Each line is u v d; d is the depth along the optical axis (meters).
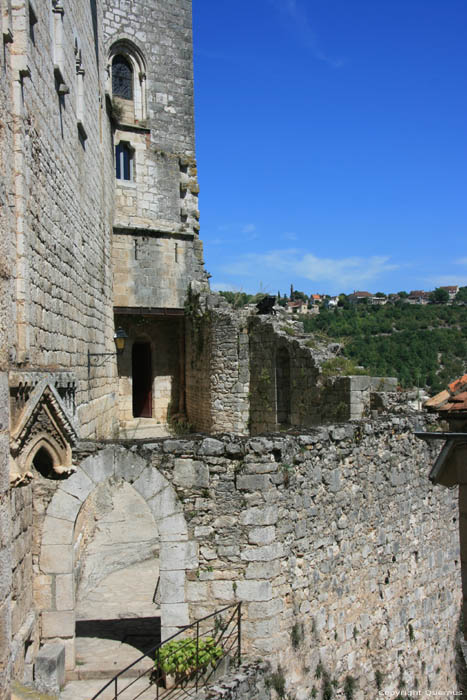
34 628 8.02
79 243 13.70
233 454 8.54
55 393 7.66
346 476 9.92
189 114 26.03
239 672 7.94
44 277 9.64
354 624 9.84
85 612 10.50
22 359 7.83
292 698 8.54
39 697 6.52
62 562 8.38
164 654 8.02
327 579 9.38
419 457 11.60
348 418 15.04
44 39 9.80
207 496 8.52
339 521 9.70
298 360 18.39
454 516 12.41
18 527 7.54
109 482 16.81
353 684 9.56
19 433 6.78
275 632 8.45
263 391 20.66
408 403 14.71
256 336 21.23
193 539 8.47
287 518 8.80
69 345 12.10
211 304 23.27
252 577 8.42
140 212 24.78
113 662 8.49
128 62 25.14
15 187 7.90
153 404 26.09
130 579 12.14
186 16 26.14
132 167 24.80
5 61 7.31
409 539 11.21
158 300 24.33
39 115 9.34
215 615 8.38
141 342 26.78
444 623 11.88
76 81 13.62
